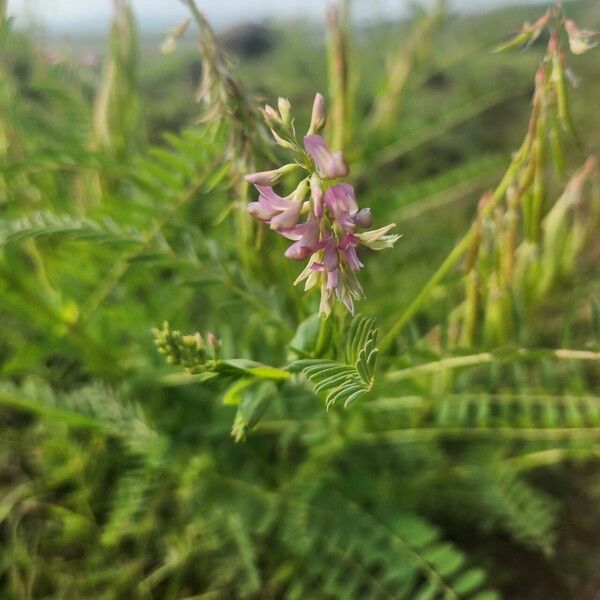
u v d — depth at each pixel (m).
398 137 0.35
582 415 0.26
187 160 0.25
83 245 0.28
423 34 0.36
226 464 0.29
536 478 0.33
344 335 0.18
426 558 0.24
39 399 0.27
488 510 0.30
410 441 0.30
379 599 0.25
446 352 0.22
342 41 0.27
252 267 0.24
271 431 0.29
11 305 0.28
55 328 0.28
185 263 0.23
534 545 0.28
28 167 0.25
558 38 0.17
